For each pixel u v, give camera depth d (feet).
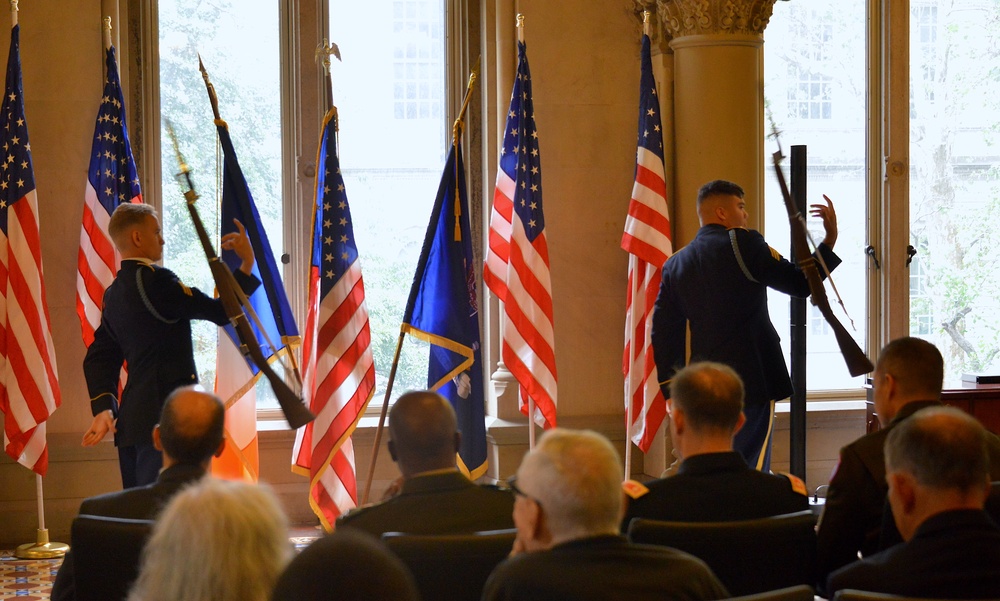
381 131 18.40
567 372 17.99
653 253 16.06
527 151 15.69
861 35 19.35
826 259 12.91
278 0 17.93
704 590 5.84
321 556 3.52
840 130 19.34
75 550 7.25
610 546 5.77
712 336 12.98
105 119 15.88
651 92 16.37
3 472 16.49
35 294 15.23
